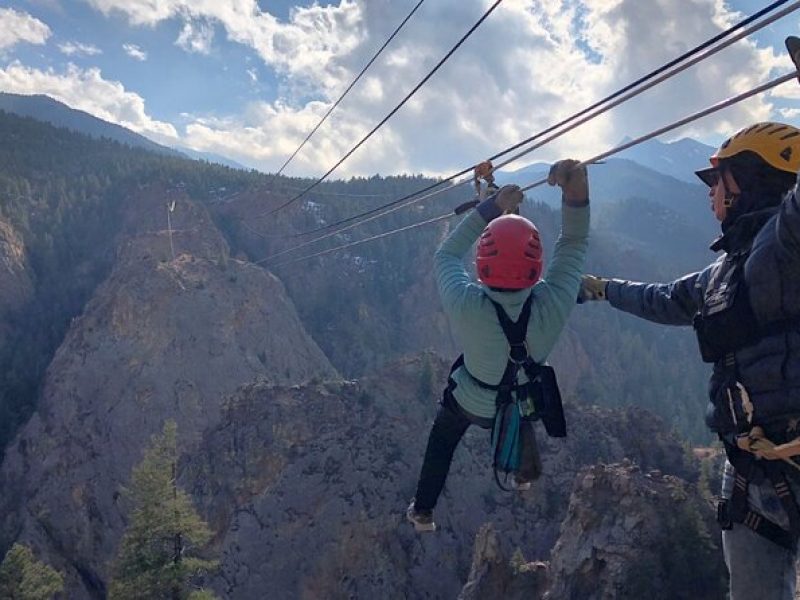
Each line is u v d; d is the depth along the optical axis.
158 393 113.81
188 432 111.56
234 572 74.25
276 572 74.12
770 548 3.83
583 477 56.53
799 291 3.60
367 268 185.62
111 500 101.75
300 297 173.62
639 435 92.81
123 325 120.19
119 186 195.38
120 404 111.81
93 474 104.56
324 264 181.38
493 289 5.05
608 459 88.25
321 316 171.25
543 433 88.56
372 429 85.06
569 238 5.38
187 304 124.75
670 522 49.91
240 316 129.50
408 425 86.69
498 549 57.09
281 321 135.88
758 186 4.07
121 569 49.00
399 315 180.50
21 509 100.94
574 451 88.00
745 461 3.80
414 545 76.69
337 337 167.12
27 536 95.38
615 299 5.49
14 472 106.44
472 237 5.72
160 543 50.25
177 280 127.69
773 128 4.12
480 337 5.03
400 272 189.75
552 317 5.04
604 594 47.94
